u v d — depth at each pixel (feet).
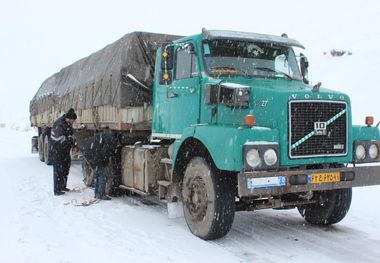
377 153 20.53
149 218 24.04
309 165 19.67
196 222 20.43
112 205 27.27
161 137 25.07
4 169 44.29
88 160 28.89
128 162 28.09
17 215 24.11
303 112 18.49
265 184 17.48
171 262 16.83
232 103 19.36
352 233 21.36
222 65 21.90
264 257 17.76
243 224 23.24
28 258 17.01
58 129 30.30
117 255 17.57
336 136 19.27
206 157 20.33
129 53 27.89
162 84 24.68
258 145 17.54
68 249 18.28
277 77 22.40
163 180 24.56
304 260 17.44
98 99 31.91
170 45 23.66
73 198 29.27
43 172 41.93
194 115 21.99
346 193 21.54
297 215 25.40
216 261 17.10
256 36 22.93
